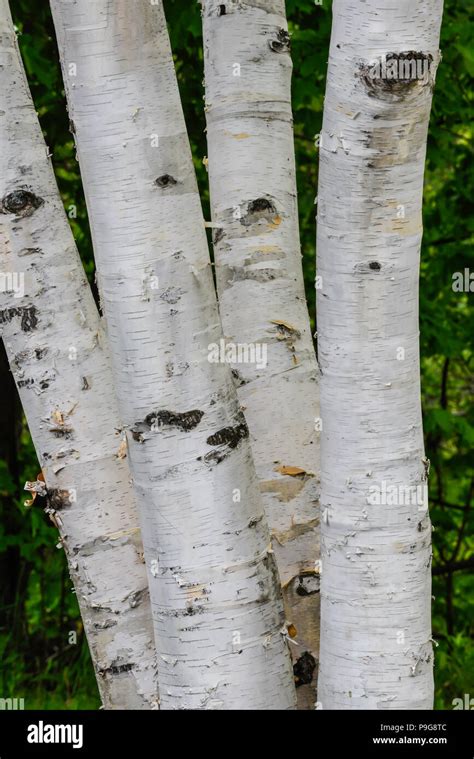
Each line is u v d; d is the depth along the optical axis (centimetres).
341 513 168
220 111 224
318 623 219
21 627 450
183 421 173
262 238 222
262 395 219
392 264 159
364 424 164
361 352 162
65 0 166
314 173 468
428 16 147
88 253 434
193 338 173
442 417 437
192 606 175
